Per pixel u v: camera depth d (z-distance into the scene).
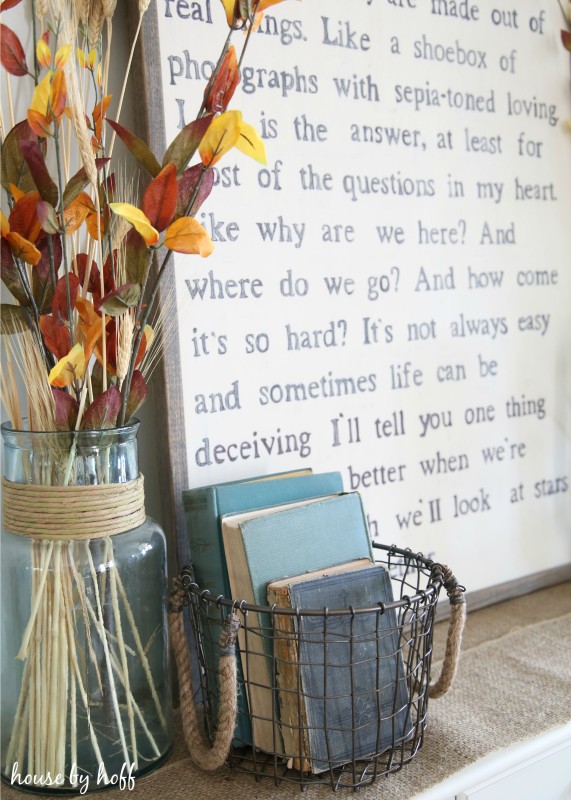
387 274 0.99
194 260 0.85
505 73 1.08
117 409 0.69
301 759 0.70
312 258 0.93
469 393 1.08
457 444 1.07
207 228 0.85
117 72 0.84
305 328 0.93
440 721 0.82
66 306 0.67
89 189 0.76
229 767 0.75
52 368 0.66
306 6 0.91
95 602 0.70
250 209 0.88
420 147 1.01
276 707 0.73
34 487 0.69
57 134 0.63
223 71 0.67
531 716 0.82
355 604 0.74
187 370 0.85
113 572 0.71
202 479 0.87
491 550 1.12
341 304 0.96
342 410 0.97
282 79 0.90
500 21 1.08
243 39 0.86
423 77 1.01
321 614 0.68
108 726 0.72
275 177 0.90
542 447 1.16
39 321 0.67
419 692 0.77
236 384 0.89
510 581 1.13
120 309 0.65
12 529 0.71
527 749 0.77
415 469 1.04
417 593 0.74
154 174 0.68
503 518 1.13
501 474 1.12
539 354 1.15
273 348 0.91
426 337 1.04
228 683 0.67
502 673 0.92
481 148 1.07
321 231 0.94
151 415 0.89
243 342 0.89
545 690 0.88
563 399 1.18
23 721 0.72
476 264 1.08
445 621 1.06
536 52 1.12
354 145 0.95
